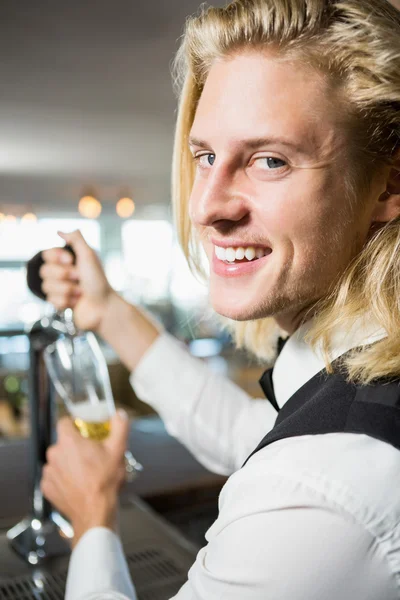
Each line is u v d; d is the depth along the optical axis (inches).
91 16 82.2
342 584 17.6
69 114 145.9
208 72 24.0
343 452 18.4
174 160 31.2
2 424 159.5
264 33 20.0
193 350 245.6
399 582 17.6
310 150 20.2
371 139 21.2
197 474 52.3
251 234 21.3
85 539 29.0
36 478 39.3
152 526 43.4
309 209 20.6
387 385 19.9
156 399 44.1
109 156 201.8
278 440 20.1
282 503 18.3
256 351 35.8
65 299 42.7
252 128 20.0
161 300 386.0
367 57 20.0
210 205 21.0
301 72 20.0
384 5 21.9
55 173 234.5
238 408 42.4
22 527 40.2
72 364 36.5
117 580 26.8
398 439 18.2
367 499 17.6
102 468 31.5
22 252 352.5
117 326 44.2
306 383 22.7
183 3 77.8
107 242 395.9
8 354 267.0
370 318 22.4
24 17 82.0
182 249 32.7
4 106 136.6
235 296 22.2
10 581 35.9
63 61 103.6
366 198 22.0
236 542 18.9
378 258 22.0
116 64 106.0
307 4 19.9
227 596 18.8
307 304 24.8
